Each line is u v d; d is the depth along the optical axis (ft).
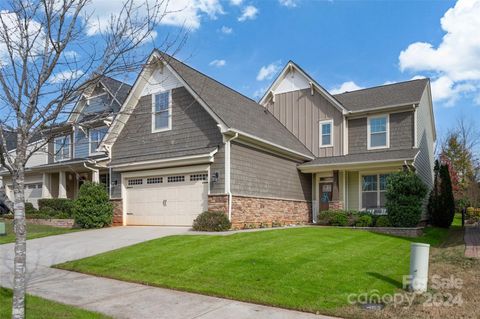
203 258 31.65
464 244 44.27
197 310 21.57
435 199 70.69
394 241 44.52
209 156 50.47
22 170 16.43
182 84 56.03
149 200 58.39
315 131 73.72
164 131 58.29
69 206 69.36
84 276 29.86
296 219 65.00
